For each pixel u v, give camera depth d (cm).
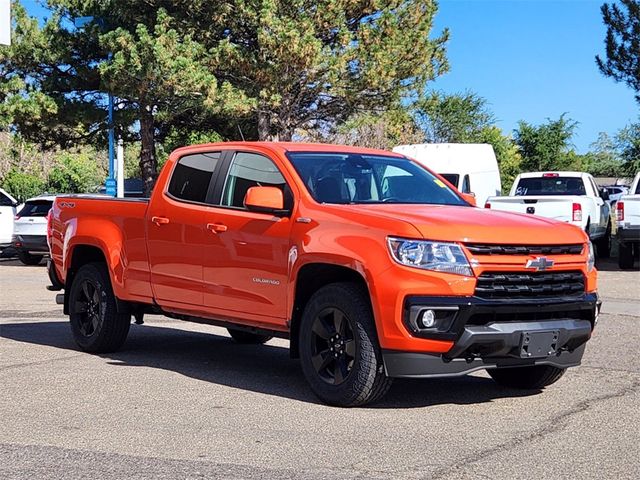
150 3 2808
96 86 3073
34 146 3753
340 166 768
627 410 661
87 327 930
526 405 679
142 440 570
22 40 2988
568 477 492
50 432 591
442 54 2972
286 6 2647
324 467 511
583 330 680
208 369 834
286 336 745
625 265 1989
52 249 990
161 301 846
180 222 819
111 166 3036
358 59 2748
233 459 527
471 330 625
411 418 634
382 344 636
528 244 655
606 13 3067
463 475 495
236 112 2703
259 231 741
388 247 639
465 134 5641
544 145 5819
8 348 955
